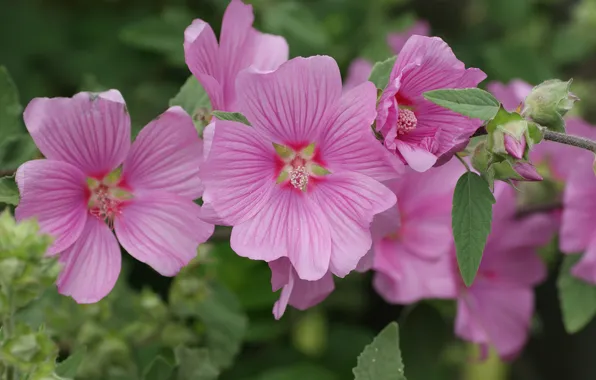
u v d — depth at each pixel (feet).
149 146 1.91
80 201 1.91
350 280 2.73
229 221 1.84
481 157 1.86
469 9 3.16
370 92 1.83
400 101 1.87
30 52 3.00
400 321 2.55
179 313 2.34
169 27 2.80
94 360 2.26
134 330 2.32
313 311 2.72
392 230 1.94
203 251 2.26
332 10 2.96
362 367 1.94
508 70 2.85
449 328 2.59
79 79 2.97
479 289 2.40
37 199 1.87
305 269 1.86
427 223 2.21
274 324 2.69
